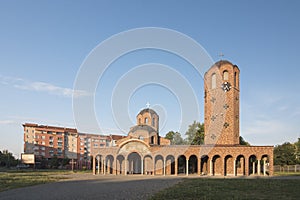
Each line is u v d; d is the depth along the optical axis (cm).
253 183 3828
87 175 5966
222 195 2548
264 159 6144
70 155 12344
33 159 9681
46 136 11950
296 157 10781
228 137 6341
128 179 4712
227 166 6262
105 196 2509
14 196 2514
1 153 11581
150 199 2298
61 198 2392
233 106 6444
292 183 3844
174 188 3133
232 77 6488
